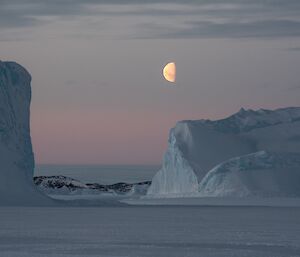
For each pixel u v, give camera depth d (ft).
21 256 640.17
